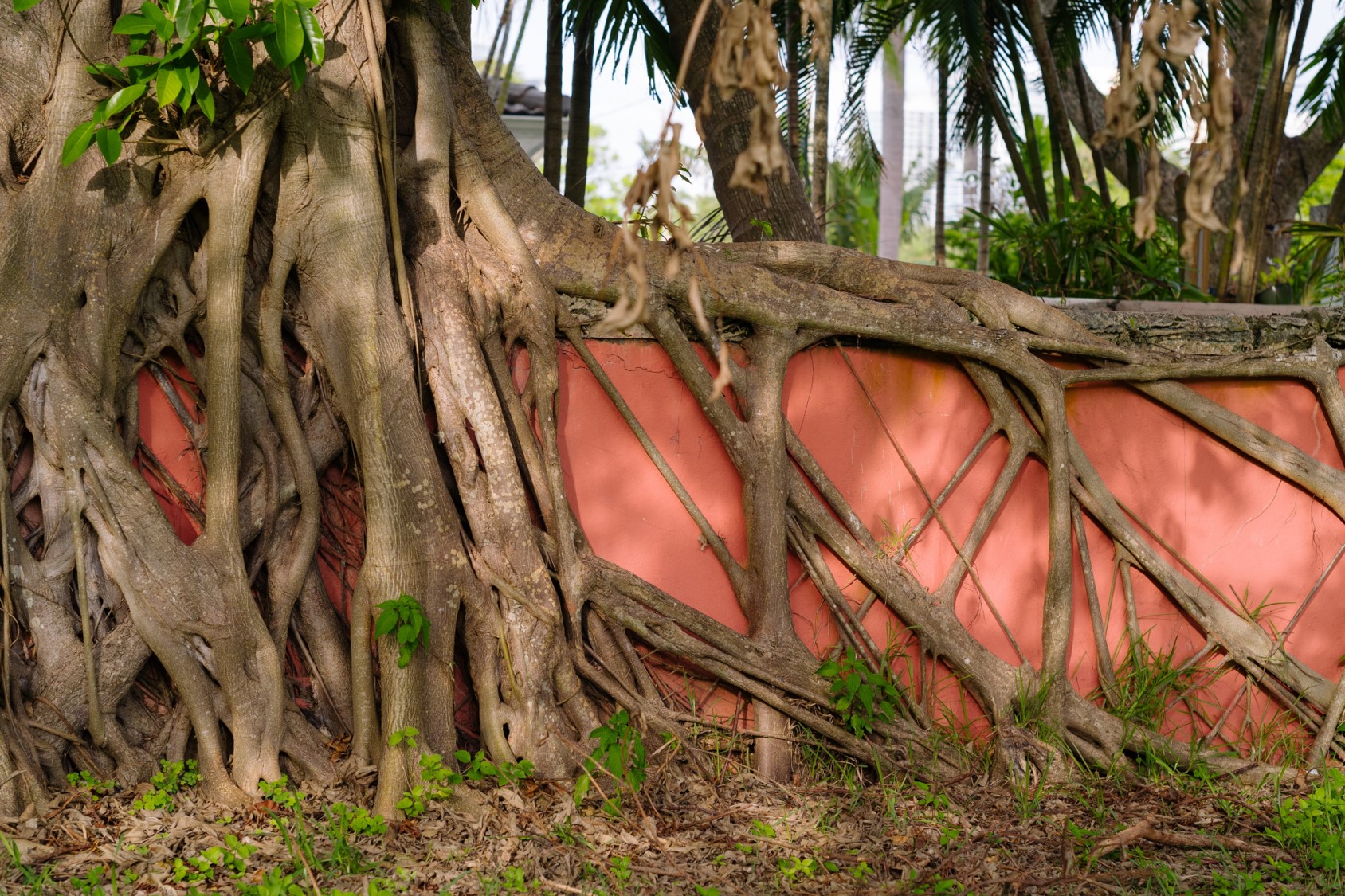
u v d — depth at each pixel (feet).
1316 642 19.44
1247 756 18.74
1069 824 14.83
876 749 16.83
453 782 14.84
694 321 17.53
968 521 18.71
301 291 15.90
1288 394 19.49
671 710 16.93
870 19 36.24
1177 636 19.01
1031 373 18.17
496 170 17.51
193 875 12.58
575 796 14.80
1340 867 14.07
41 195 14.78
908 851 14.35
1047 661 17.88
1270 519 19.38
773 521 17.42
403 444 15.38
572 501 17.49
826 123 29.84
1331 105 37.11
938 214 42.06
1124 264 28.40
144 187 15.31
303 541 15.98
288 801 14.42
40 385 14.75
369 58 15.76
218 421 15.17
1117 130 10.32
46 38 15.03
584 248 17.40
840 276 18.60
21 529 14.89
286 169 15.43
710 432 17.92
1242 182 9.99
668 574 17.75
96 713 14.60
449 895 12.42
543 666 15.85
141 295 15.52
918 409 18.62
